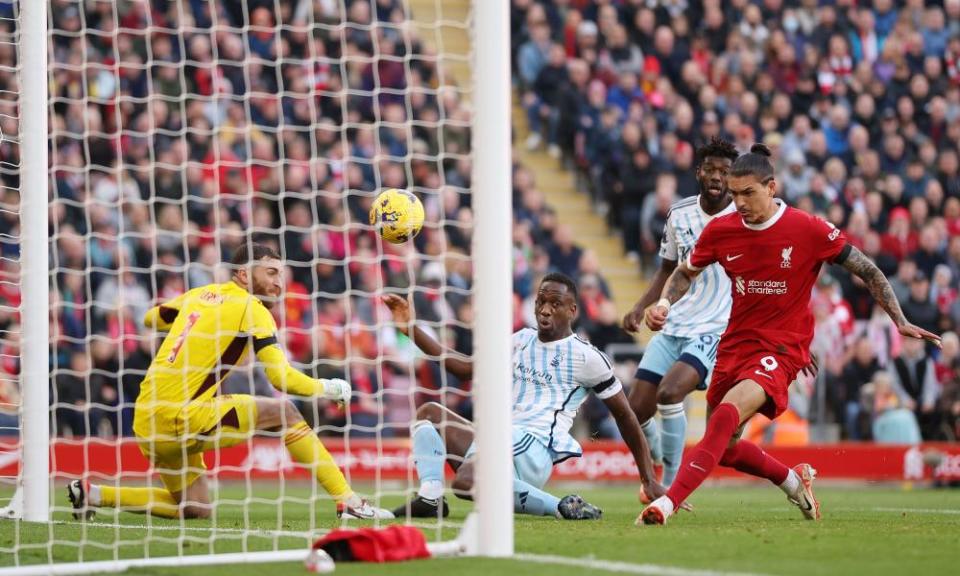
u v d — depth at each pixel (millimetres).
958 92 57500
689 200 25078
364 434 41688
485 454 15828
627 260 51500
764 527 19500
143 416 21906
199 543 18391
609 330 45406
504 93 16125
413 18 53219
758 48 56625
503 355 15906
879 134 55000
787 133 54688
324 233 43688
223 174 43656
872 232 51406
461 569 14516
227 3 46906
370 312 42875
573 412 22234
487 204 15977
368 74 48406
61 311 39312
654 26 54750
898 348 45656
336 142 46531
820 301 46000
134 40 45125
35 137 22766
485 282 15930
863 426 44344
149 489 22953
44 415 23031
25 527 21516
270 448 41031
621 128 51781
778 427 43562
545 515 21703
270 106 46094
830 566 14469
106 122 43375
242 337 21859
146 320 23203
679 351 25953
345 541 15375
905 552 15836
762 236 19688
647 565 14648
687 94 54094
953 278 51406
